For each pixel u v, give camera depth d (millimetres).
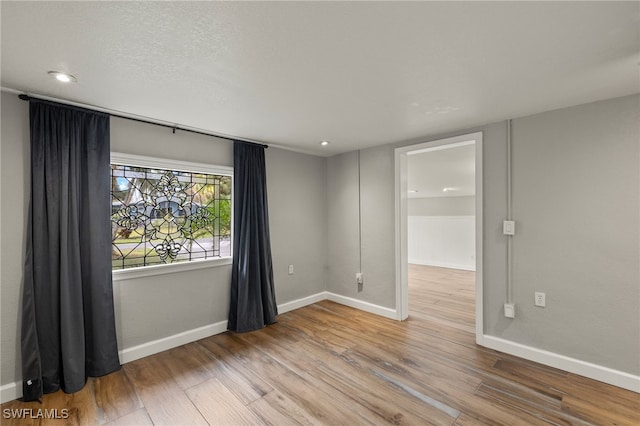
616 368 2193
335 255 4289
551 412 1897
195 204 3117
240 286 3256
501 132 2727
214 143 3195
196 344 2943
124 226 2639
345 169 4129
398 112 2500
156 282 2775
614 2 1187
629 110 2148
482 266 2844
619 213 2191
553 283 2469
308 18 1285
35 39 1418
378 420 1846
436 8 1227
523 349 2605
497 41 1476
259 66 1720
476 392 2119
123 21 1293
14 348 2064
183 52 1560
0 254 2021
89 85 1947
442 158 4141
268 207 3689
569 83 1961
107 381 2287
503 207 2721
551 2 1190
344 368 2463
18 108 2086
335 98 2199
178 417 1890
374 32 1397
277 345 2910
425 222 8000
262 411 1940
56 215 2168
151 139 2740
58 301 2162
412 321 3531
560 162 2430
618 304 2195
